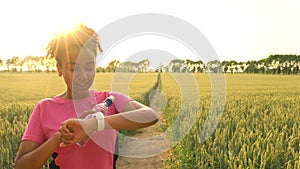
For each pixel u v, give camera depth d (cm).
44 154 170
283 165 649
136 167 845
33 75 2914
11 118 1504
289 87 2922
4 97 2297
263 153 672
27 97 2336
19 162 178
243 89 2784
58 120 188
